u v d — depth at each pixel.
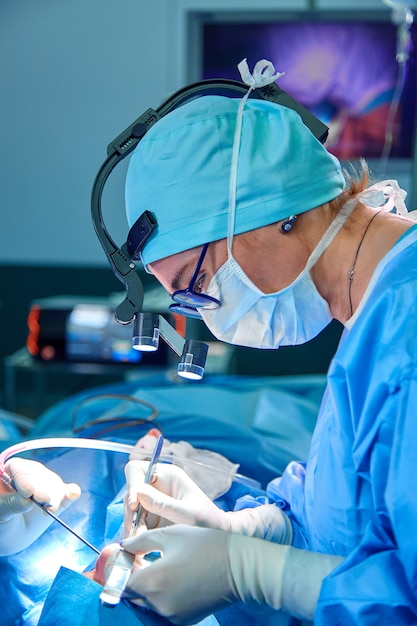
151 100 4.07
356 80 3.54
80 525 1.32
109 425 1.83
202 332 3.41
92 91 4.07
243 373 3.84
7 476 1.21
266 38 3.54
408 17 2.12
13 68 4.06
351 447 0.97
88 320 3.04
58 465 1.40
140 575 0.99
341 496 0.99
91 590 1.02
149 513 1.20
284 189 1.01
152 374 2.88
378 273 1.00
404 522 0.86
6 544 1.22
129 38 4.02
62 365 3.05
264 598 0.98
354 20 3.45
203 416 1.89
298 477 1.27
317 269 1.05
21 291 4.02
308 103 3.60
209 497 1.37
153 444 1.46
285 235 1.02
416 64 3.45
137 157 1.06
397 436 0.88
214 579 0.98
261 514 1.21
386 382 0.90
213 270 1.04
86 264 4.12
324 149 1.06
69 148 4.12
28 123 4.11
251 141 1.02
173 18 3.98
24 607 1.21
